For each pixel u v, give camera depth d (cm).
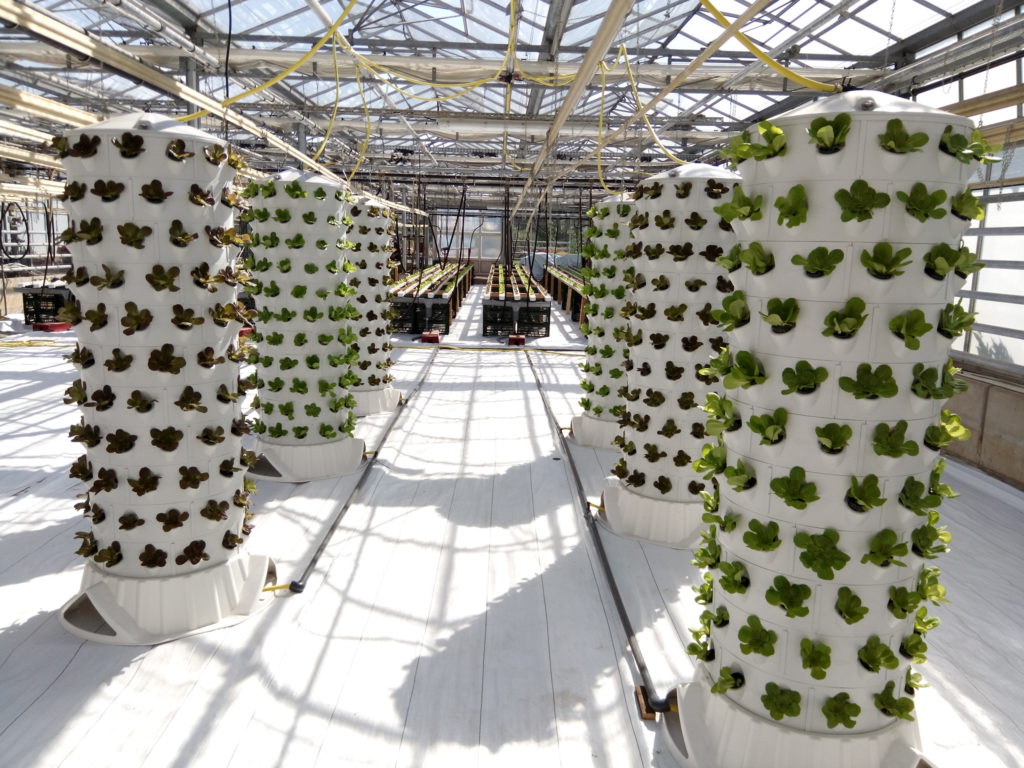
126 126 310
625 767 264
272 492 539
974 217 221
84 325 327
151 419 330
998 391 630
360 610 370
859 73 682
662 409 459
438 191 1998
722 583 255
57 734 271
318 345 570
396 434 710
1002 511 553
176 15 641
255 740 271
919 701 312
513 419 775
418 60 728
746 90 774
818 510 234
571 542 463
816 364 229
